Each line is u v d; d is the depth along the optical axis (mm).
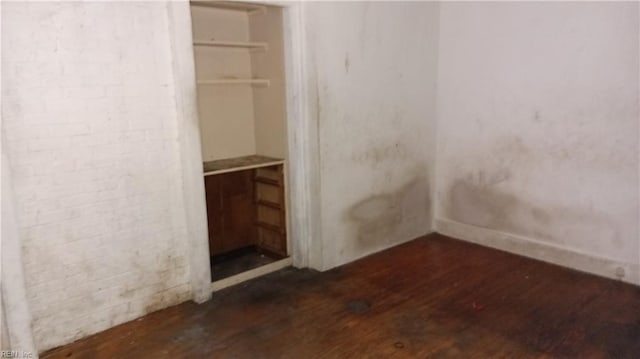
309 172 3742
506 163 4156
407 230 4598
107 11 2740
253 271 3764
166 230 3162
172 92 3061
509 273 3758
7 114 2455
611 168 3512
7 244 2445
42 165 2605
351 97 3875
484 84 4207
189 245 3270
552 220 3916
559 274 3713
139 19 2869
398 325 2959
